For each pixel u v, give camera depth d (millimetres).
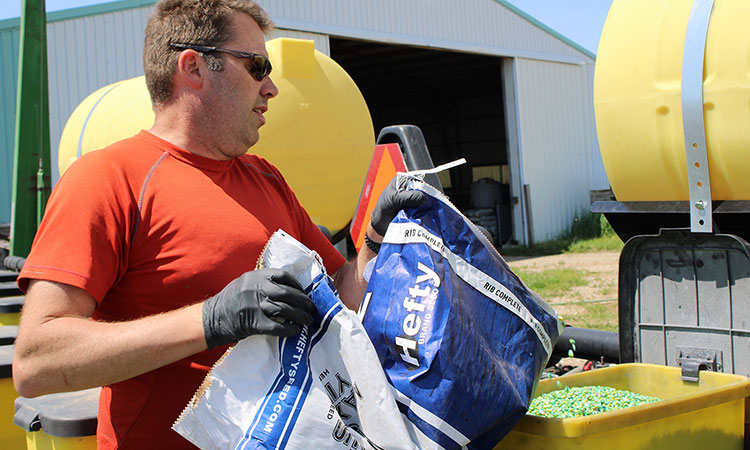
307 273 1442
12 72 9250
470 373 1421
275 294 1309
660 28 2107
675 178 2150
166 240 1497
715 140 1999
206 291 1499
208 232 1521
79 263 1363
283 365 1388
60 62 9203
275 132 3775
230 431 1374
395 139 3316
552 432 1564
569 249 15180
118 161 1506
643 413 1627
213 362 1521
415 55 17516
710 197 2062
